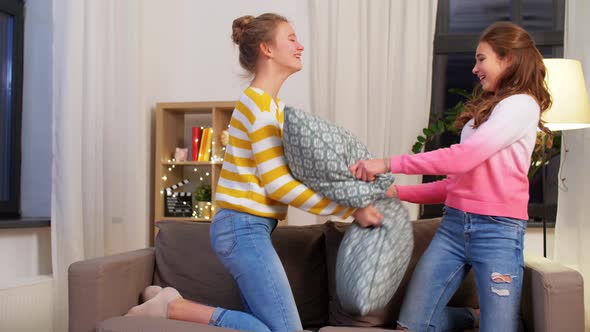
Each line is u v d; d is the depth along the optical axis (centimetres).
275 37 182
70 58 290
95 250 305
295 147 164
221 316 179
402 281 208
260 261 174
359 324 204
